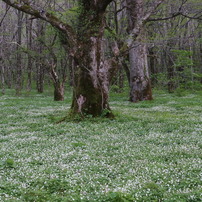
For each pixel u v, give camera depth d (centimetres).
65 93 4672
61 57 3353
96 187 610
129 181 631
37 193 574
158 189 584
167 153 889
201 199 523
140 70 2752
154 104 2450
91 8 1608
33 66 5812
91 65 1622
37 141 1127
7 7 2794
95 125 1462
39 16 1677
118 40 2228
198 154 864
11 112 2131
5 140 1172
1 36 4059
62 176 679
